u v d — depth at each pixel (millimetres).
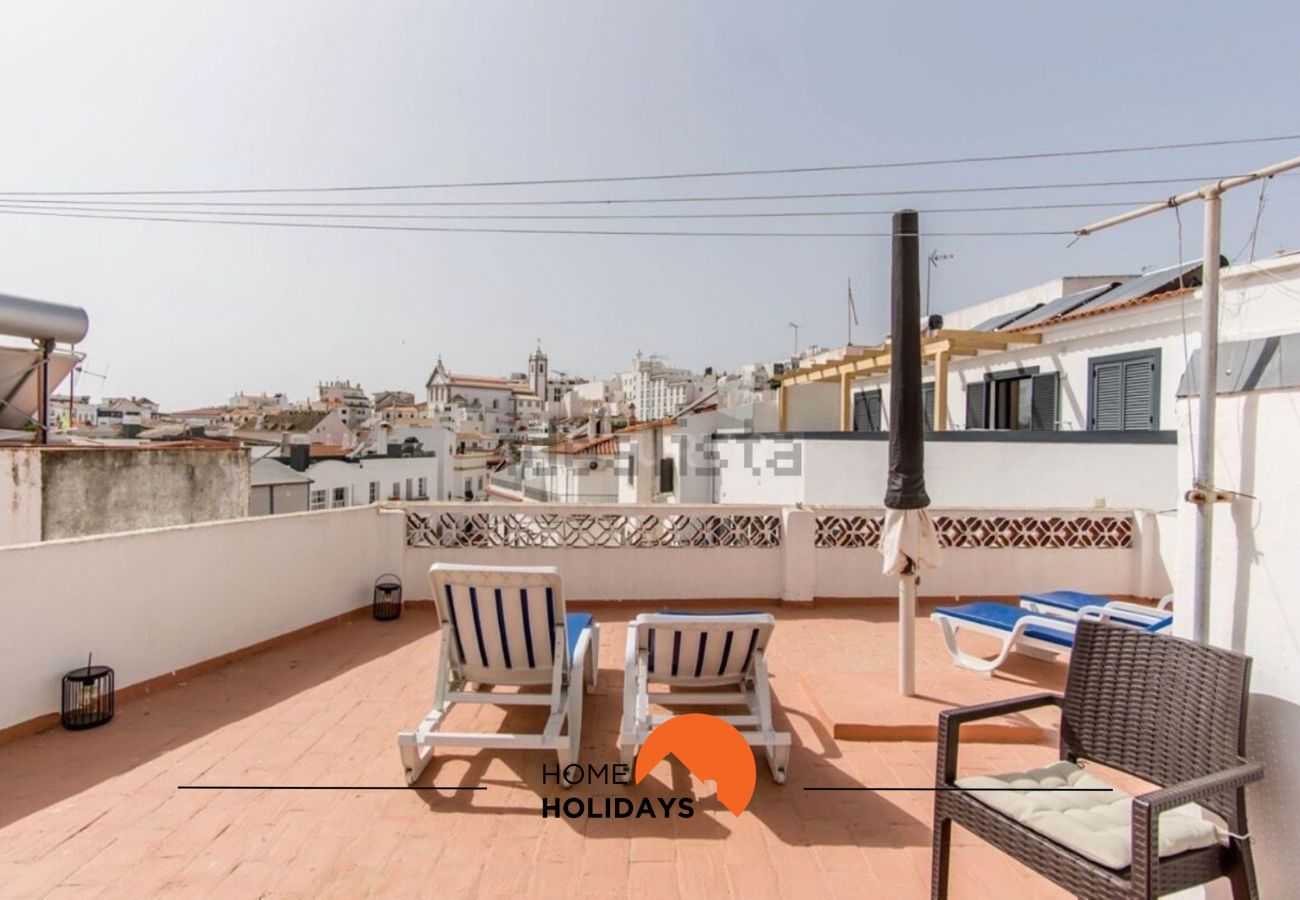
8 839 2826
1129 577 7172
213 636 4984
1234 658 2053
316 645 5594
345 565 6293
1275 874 2055
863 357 12484
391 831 2916
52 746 3705
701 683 3662
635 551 6840
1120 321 9273
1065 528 7148
